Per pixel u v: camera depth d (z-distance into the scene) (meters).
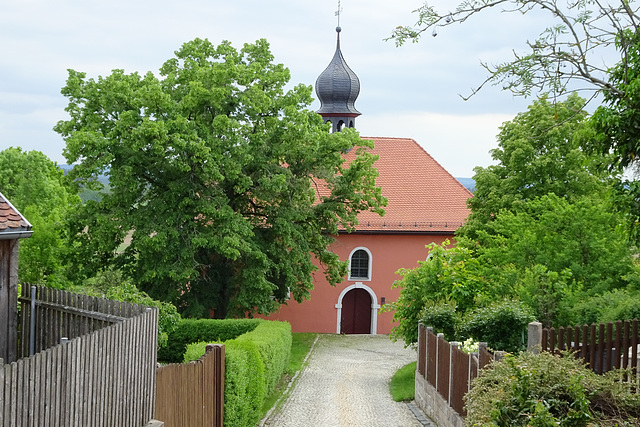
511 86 9.16
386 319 41.28
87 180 29.48
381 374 26.89
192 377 13.03
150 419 11.37
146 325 11.21
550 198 24.12
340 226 40.59
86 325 11.88
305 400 20.86
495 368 9.45
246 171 31.44
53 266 35.31
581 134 12.47
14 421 7.74
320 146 31.58
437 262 23.91
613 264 21.16
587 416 7.80
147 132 26.50
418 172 44.31
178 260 29.50
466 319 19.22
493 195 33.03
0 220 12.48
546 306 18.17
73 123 29.72
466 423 9.34
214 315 35.97
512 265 21.42
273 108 30.77
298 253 32.50
